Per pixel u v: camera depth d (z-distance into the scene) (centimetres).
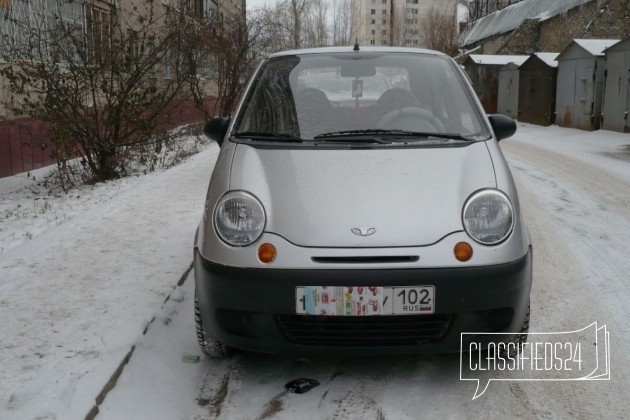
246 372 351
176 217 705
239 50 1812
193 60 1496
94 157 1030
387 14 9294
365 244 304
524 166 1129
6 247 627
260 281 305
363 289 300
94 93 973
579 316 426
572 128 1850
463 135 385
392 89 421
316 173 339
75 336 387
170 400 324
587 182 950
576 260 552
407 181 331
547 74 2003
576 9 2872
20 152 1106
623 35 2528
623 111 1611
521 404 317
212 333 329
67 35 951
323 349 311
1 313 427
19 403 309
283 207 321
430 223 311
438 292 302
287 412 309
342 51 461
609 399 321
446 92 420
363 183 330
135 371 351
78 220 695
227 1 2908
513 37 3303
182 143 1419
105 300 449
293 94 422
